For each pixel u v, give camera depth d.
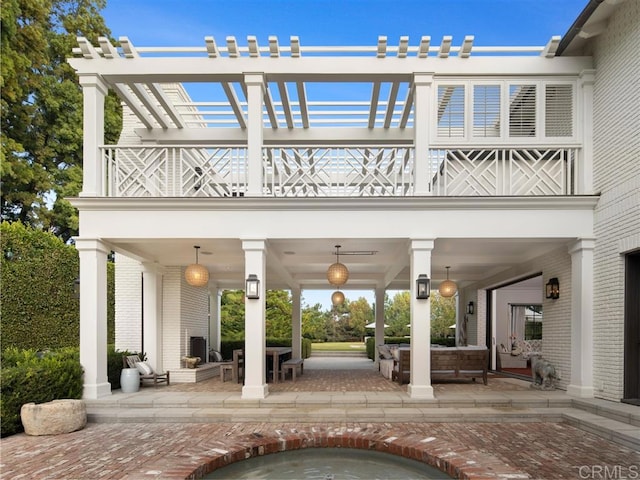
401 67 8.04
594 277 7.81
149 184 10.06
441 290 12.27
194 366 11.01
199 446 5.05
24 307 10.53
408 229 7.87
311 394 8.01
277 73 8.03
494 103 8.27
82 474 4.69
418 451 4.90
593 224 7.87
